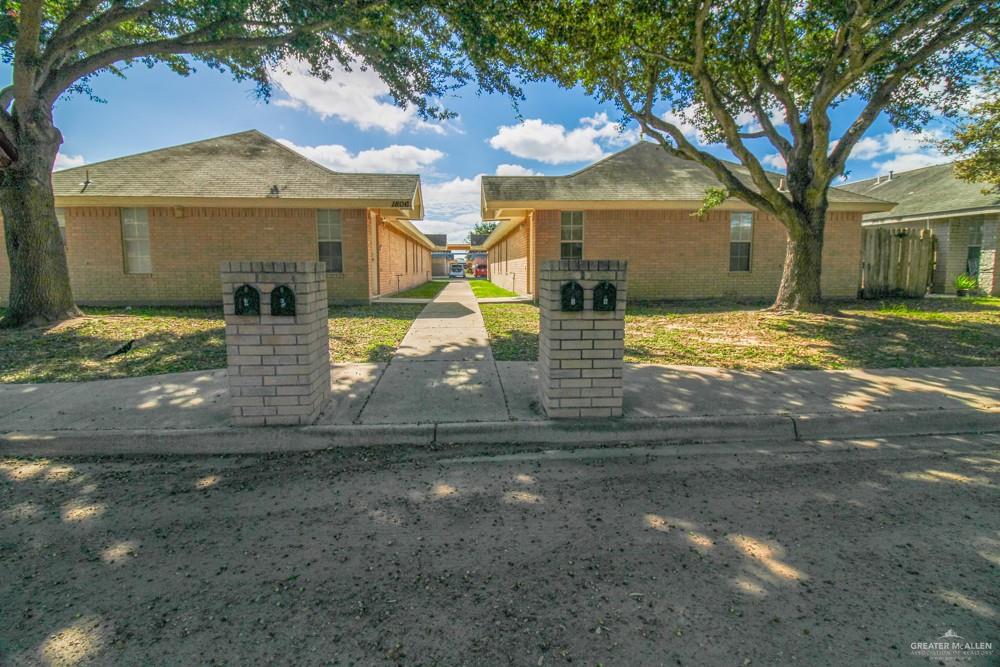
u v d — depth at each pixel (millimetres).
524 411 4469
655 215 14000
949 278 16688
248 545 2594
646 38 7438
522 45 7590
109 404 4633
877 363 6273
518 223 17750
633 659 1812
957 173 13461
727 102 10289
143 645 1891
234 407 4047
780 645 1875
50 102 8875
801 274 10117
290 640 1917
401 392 5059
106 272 12609
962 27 8109
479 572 2352
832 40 8781
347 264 13234
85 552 2529
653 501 3068
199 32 8500
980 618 2018
